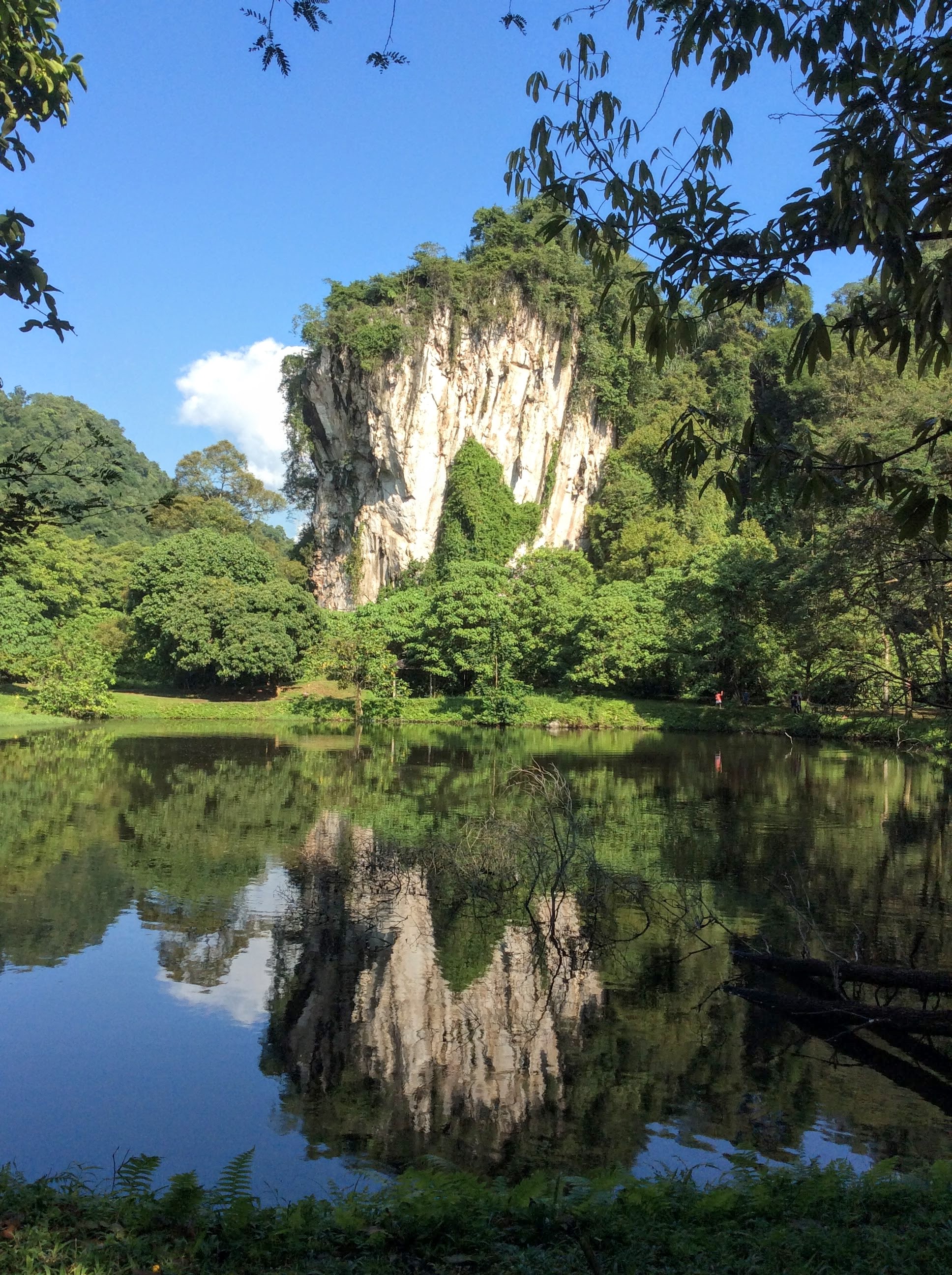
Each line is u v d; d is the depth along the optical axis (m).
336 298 75.12
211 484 89.25
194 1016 9.94
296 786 25.31
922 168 5.11
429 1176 5.94
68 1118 7.84
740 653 47.59
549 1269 4.86
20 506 7.90
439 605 53.78
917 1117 7.93
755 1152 7.30
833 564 22.50
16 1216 5.20
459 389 74.94
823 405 74.25
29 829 18.98
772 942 12.34
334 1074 8.68
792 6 5.92
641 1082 8.56
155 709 48.03
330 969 11.34
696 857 17.14
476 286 74.81
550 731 45.47
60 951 11.85
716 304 5.77
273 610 53.50
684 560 57.41
